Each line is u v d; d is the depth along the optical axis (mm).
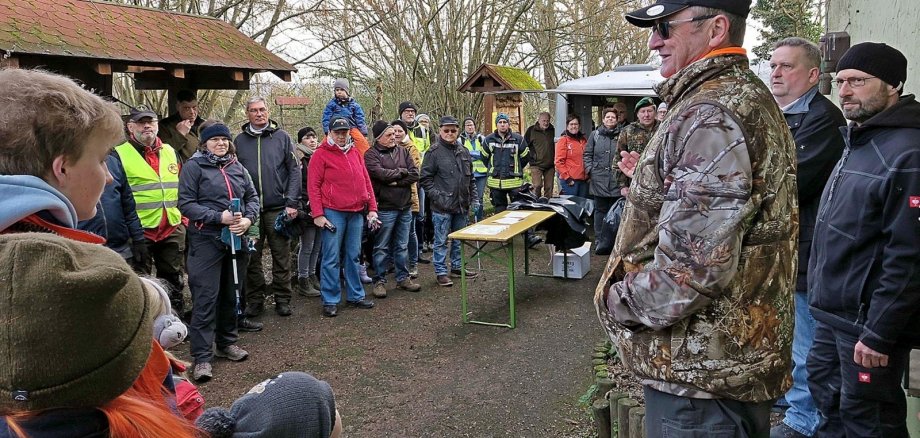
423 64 11578
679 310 1418
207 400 3727
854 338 2164
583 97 9547
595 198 7414
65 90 900
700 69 1523
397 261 6047
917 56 2730
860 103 2180
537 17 13461
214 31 5824
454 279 6438
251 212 4348
